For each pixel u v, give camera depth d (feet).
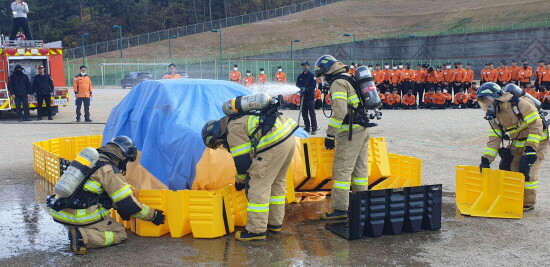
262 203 17.51
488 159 21.59
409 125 50.75
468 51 222.69
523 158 20.61
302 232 18.71
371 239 17.98
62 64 60.90
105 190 17.04
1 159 34.53
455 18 277.03
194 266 15.48
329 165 21.93
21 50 58.03
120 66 207.82
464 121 53.67
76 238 16.65
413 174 23.90
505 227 19.26
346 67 19.62
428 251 16.72
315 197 23.53
